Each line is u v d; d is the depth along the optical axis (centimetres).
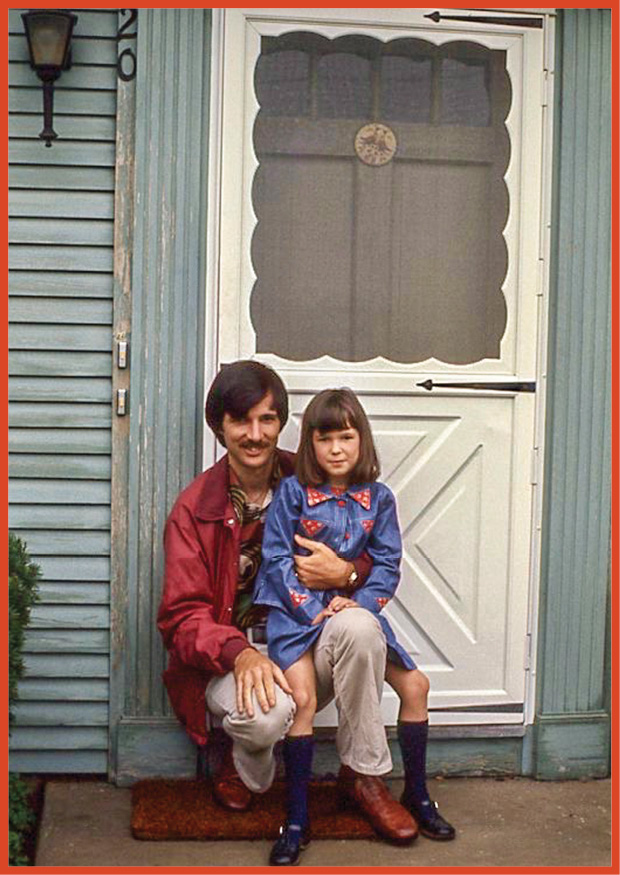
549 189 401
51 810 372
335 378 396
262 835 356
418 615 404
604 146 403
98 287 388
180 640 350
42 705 393
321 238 398
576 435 406
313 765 397
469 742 407
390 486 401
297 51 394
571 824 373
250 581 375
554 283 404
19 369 387
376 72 398
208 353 388
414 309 402
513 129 399
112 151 386
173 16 382
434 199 402
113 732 394
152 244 385
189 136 385
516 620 406
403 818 353
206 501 364
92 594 392
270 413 356
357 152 398
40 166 385
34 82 383
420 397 400
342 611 346
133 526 390
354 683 343
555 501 405
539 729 407
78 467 390
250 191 389
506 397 404
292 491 358
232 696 348
